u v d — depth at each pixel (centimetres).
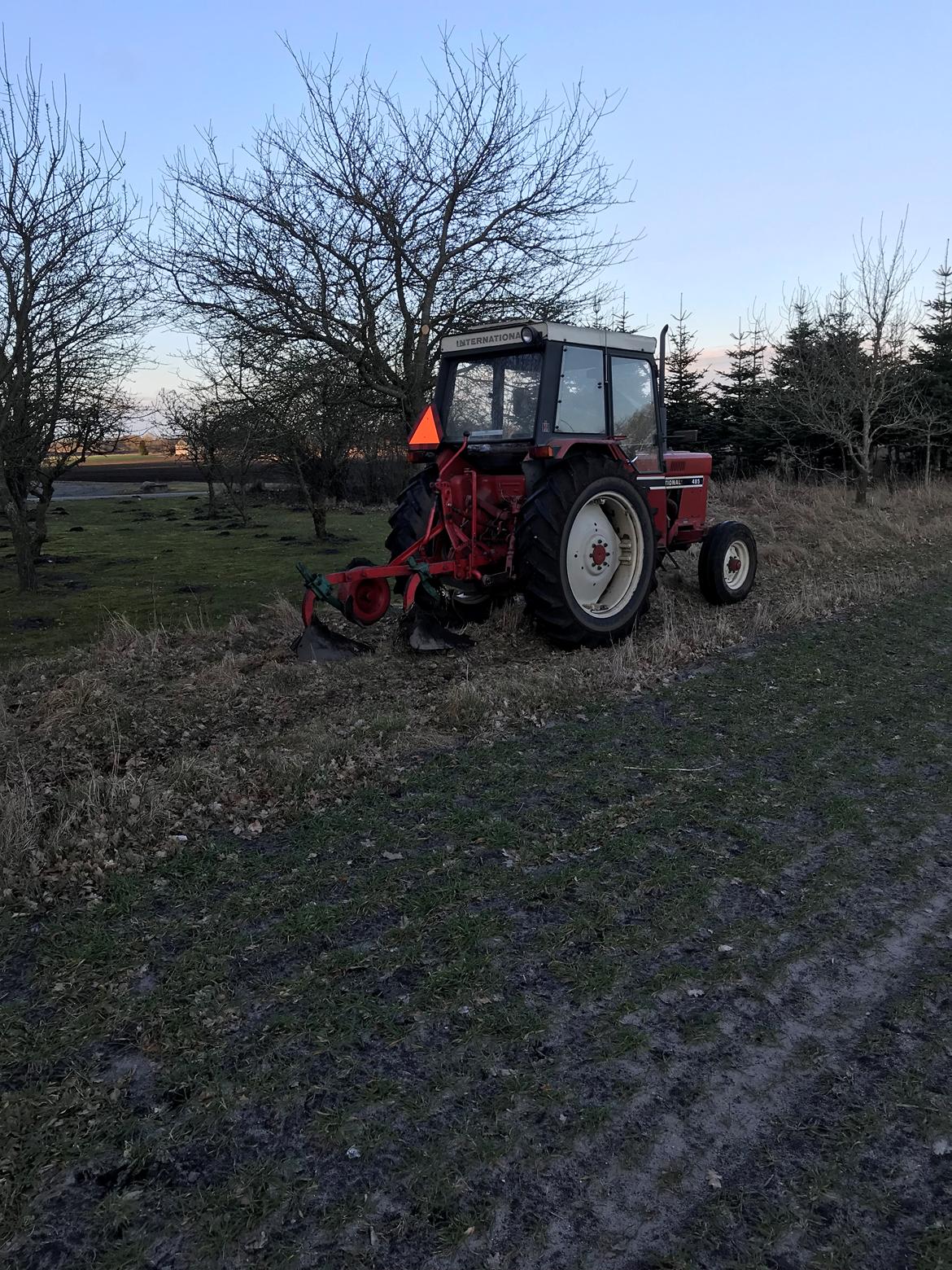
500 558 690
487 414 704
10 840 341
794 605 791
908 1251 184
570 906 311
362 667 600
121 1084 229
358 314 936
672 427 2747
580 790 408
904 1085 229
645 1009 258
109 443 1216
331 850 352
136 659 640
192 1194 198
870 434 1734
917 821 379
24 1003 261
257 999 262
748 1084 230
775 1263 182
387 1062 237
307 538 1642
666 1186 200
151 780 409
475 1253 184
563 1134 213
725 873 334
